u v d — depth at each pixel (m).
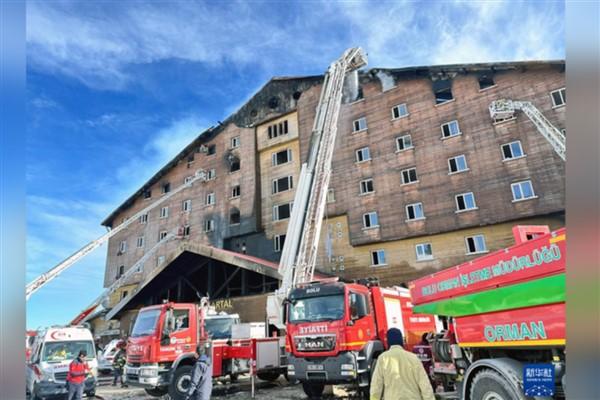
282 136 34.16
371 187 27.31
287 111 34.41
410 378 3.94
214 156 38.88
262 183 34.22
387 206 25.98
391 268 24.84
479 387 5.32
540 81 22.25
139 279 40.53
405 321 11.42
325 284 10.00
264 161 34.81
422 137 25.92
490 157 23.00
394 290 11.56
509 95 23.11
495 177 22.53
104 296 32.06
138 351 10.85
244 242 33.66
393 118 27.64
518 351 5.33
